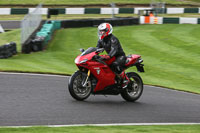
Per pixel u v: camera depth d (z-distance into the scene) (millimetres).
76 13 100688
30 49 48188
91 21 80562
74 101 19625
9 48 43031
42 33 57219
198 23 88438
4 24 76875
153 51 52312
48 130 13742
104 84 19484
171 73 39188
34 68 33250
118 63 19828
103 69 19281
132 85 21125
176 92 27438
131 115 17891
